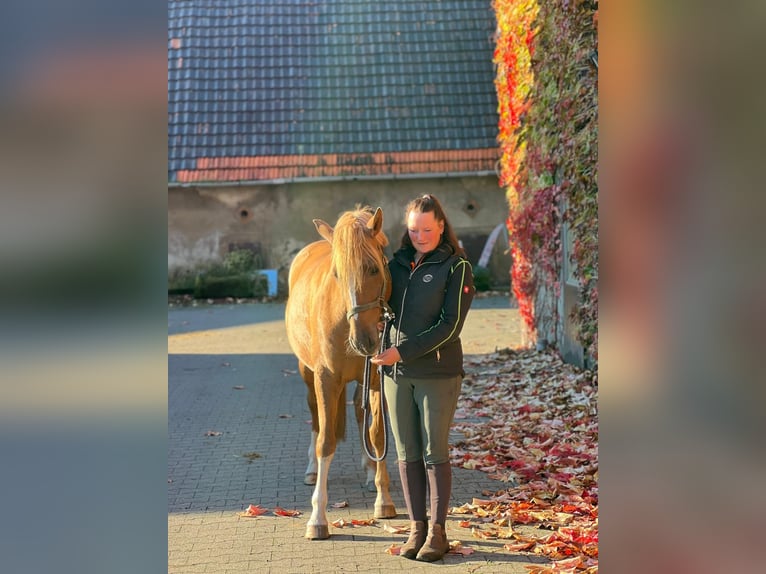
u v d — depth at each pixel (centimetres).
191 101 1944
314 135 1892
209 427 679
